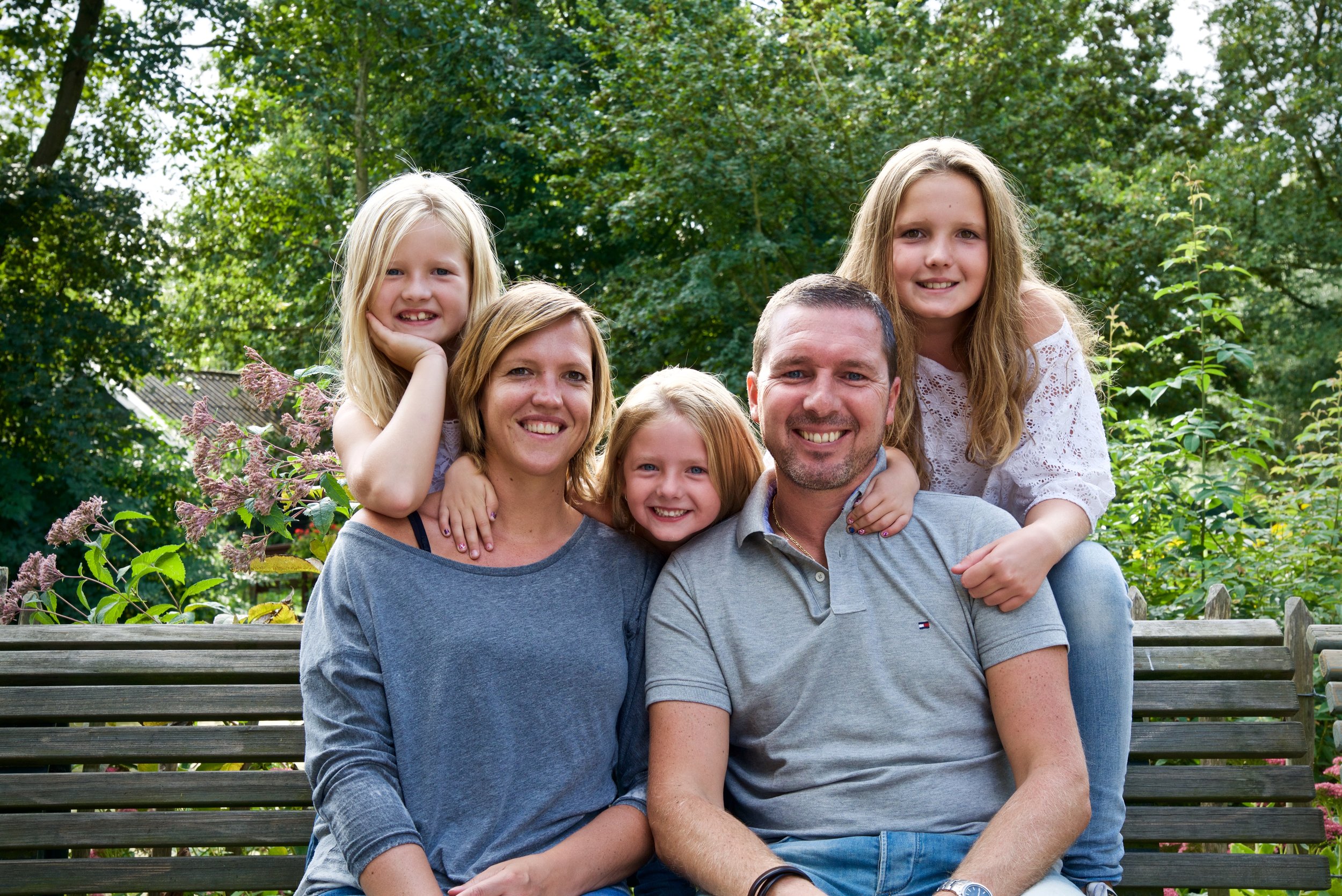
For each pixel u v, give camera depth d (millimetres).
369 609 2029
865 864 1945
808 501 2186
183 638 2414
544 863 1886
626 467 2283
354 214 16500
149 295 15711
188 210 18922
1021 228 2607
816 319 2143
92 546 3074
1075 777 1925
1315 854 2586
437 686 1981
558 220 16688
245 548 3139
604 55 14406
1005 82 13453
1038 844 1848
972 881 1779
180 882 2287
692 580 2156
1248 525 4379
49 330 14664
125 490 15555
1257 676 2436
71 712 2326
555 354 2123
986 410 2465
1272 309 14672
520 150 16297
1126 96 16578
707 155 12742
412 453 2141
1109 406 4402
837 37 13586
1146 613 2643
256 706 2355
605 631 2113
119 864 2287
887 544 2139
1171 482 4074
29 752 2316
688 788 1984
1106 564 2197
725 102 12914
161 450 16141
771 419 2143
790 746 2057
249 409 17250
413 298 2549
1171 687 2408
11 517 13883
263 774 2352
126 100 15984
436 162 17109
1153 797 2367
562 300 2176
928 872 1928
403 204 2611
